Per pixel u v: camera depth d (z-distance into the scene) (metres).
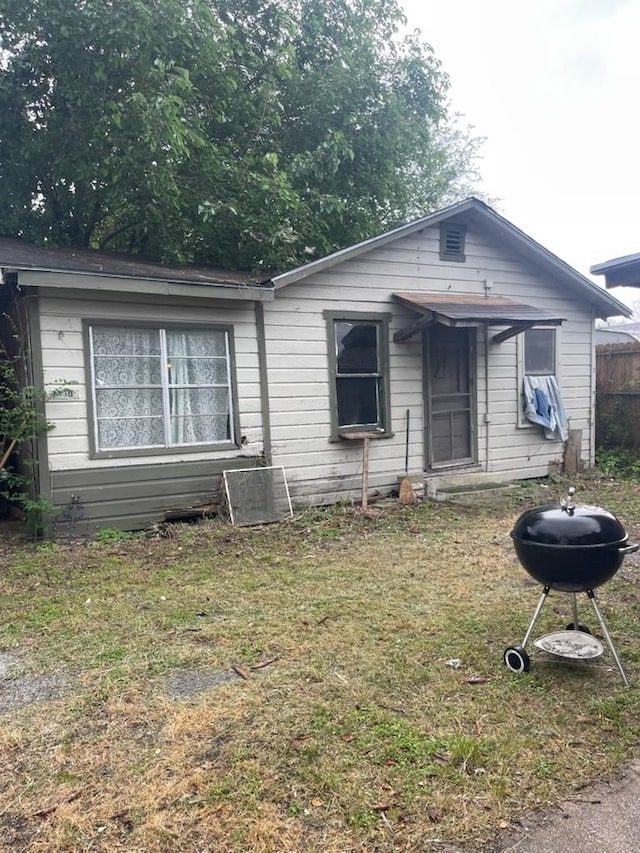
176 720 2.64
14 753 2.44
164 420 6.49
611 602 4.07
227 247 10.59
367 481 7.39
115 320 6.15
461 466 8.58
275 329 7.09
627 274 3.58
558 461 9.55
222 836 1.95
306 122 11.65
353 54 11.66
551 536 2.85
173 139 8.37
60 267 5.68
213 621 3.85
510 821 2.00
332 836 1.94
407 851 1.88
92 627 3.78
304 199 11.20
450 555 5.33
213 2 10.34
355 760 2.33
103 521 6.16
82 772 2.29
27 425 5.75
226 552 5.52
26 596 4.38
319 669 3.12
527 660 3.03
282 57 10.33
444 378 8.46
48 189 10.82
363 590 4.42
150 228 10.16
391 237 7.57
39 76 9.64
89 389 6.05
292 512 7.02
